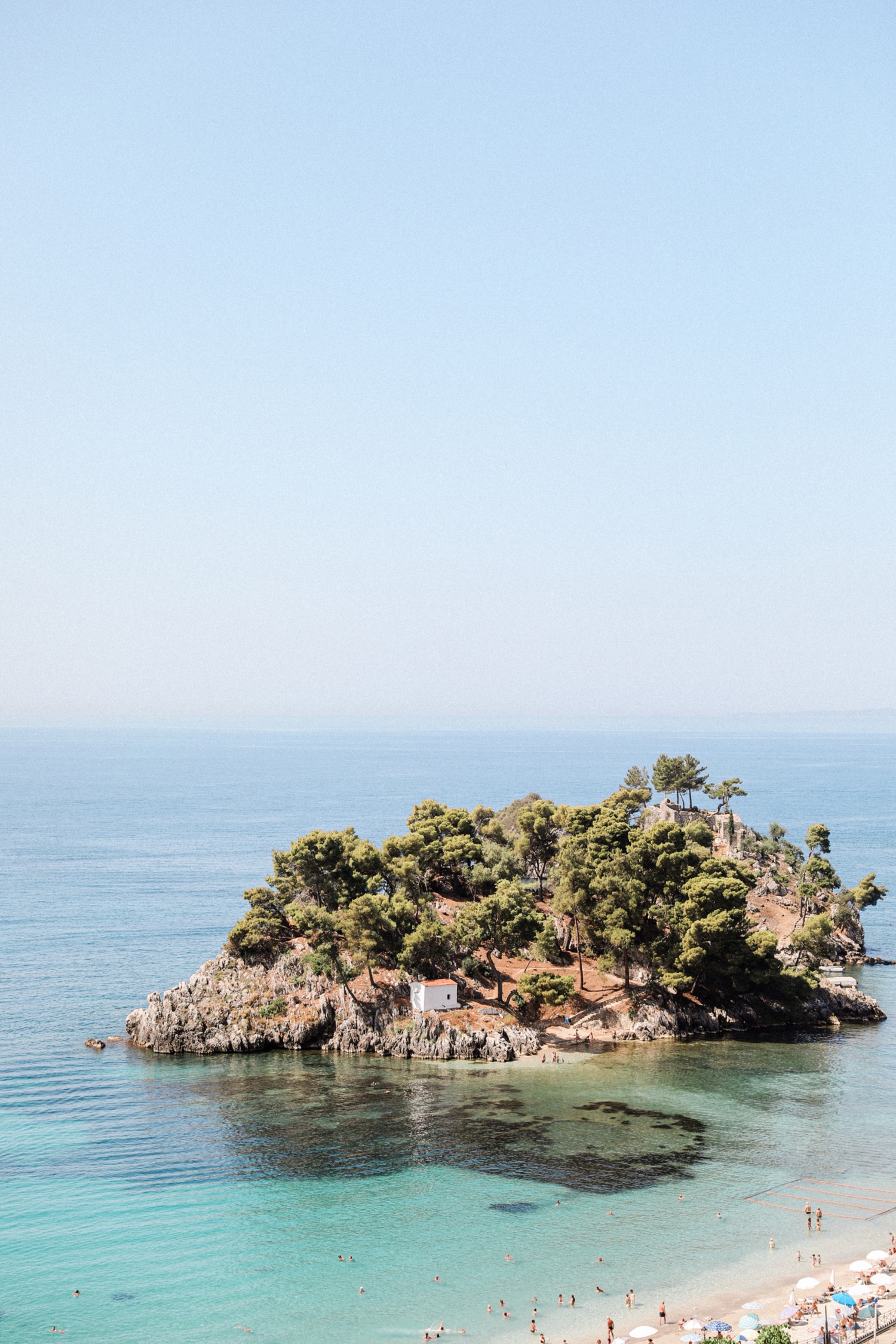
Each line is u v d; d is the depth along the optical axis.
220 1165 110.75
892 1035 163.75
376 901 160.75
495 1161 111.50
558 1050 152.75
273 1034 152.50
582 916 173.50
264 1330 79.69
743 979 167.25
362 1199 102.62
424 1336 78.88
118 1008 179.12
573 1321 81.06
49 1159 112.12
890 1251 91.50
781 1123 123.00
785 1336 70.94
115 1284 86.75
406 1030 151.00
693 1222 97.62
